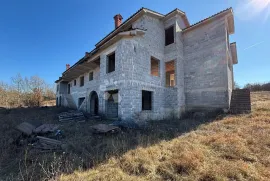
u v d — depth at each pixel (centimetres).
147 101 1056
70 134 622
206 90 1032
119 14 1232
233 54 1389
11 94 2670
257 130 538
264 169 297
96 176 295
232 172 285
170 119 997
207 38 1054
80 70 1452
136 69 883
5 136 581
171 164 327
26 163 369
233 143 427
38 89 2642
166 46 1155
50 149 448
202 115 977
